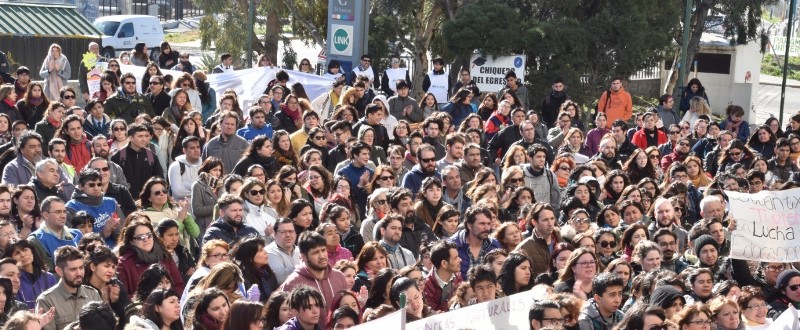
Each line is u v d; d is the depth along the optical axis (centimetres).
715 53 5547
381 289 1428
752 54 5659
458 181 2148
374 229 1780
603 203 2172
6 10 4822
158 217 1892
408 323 1270
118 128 2300
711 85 5578
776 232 1788
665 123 3631
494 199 2025
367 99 3353
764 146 3070
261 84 3609
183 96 2773
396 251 1736
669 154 2931
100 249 1448
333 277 1484
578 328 1392
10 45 4716
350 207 2034
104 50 5997
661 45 4412
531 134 2675
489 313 1323
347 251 1716
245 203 1845
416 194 2195
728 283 1548
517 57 4178
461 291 1438
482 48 4200
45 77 3500
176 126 2639
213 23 5044
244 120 2969
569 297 1377
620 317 1427
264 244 1550
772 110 6084
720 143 2930
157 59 4631
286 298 1293
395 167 2322
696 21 4834
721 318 1429
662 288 1434
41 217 1723
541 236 1753
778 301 1633
